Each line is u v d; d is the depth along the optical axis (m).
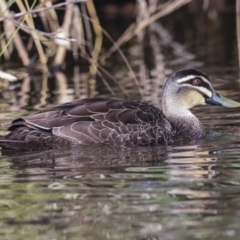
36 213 9.70
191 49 27.81
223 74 22.08
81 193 10.51
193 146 13.67
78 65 25.03
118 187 10.75
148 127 13.95
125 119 13.84
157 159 12.54
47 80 22.27
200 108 17.41
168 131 14.24
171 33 31.73
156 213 9.55
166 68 23.73
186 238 8.63
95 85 20.98
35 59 25.20
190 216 9.40
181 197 10.19
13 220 9.46
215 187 10.62
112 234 8.85
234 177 11.15
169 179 11.13
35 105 18.05
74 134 13.46
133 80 21.61
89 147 13.47
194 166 11.94
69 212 9.69
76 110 13.70
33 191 10.69
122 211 9.66
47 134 13.41
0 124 15.67
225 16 34.00
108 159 12.57
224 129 15.05
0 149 13.52
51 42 22.83
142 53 27.28
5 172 11.84
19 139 13.39
